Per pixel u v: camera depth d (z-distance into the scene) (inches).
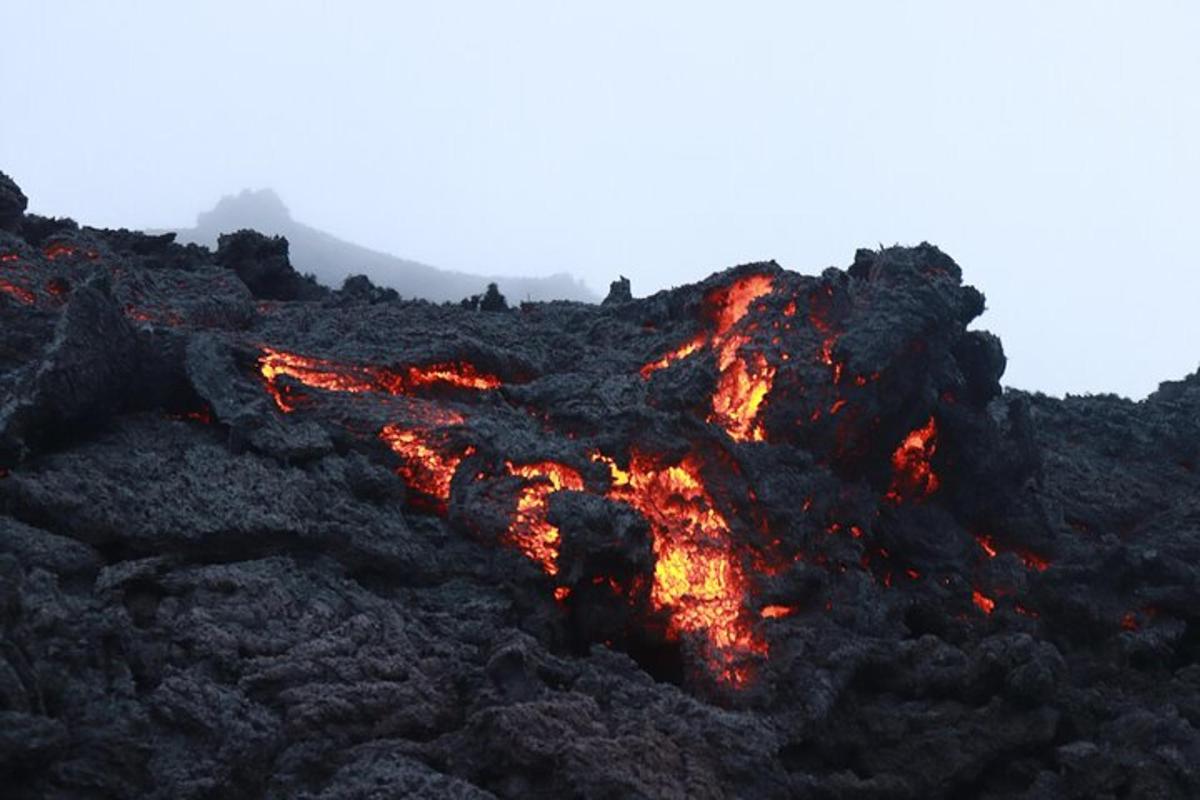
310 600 472.4
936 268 751.7
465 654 470.3
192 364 563.5
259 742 401.1
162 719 398.3
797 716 506.6
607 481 571.8
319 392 611.5
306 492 522.3
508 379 693.9
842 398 653.3
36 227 879.1
